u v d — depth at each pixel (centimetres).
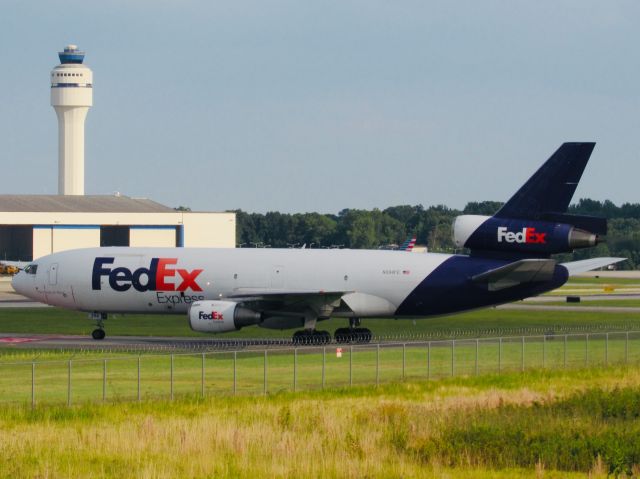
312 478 16188
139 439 18400
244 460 17162
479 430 19000
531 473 16788
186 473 16375
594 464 16975
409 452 17962
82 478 15975
